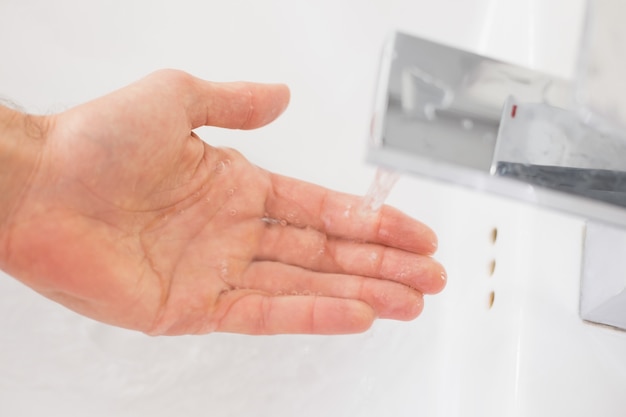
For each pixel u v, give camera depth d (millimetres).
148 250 514
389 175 414
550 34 480
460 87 300
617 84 244
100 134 471
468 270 509
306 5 608
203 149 535
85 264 478
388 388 498
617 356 415
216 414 510
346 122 609
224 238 538
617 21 245
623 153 309
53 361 536
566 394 399
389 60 294
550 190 299
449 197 569
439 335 509
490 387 419
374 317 512
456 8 575
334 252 542
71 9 614
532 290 427
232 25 614
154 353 543
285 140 616
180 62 617
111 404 518
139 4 613
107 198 487
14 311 554
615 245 393
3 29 615
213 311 521
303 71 614
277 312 510
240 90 520
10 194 466
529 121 305
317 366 525
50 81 619
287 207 554
